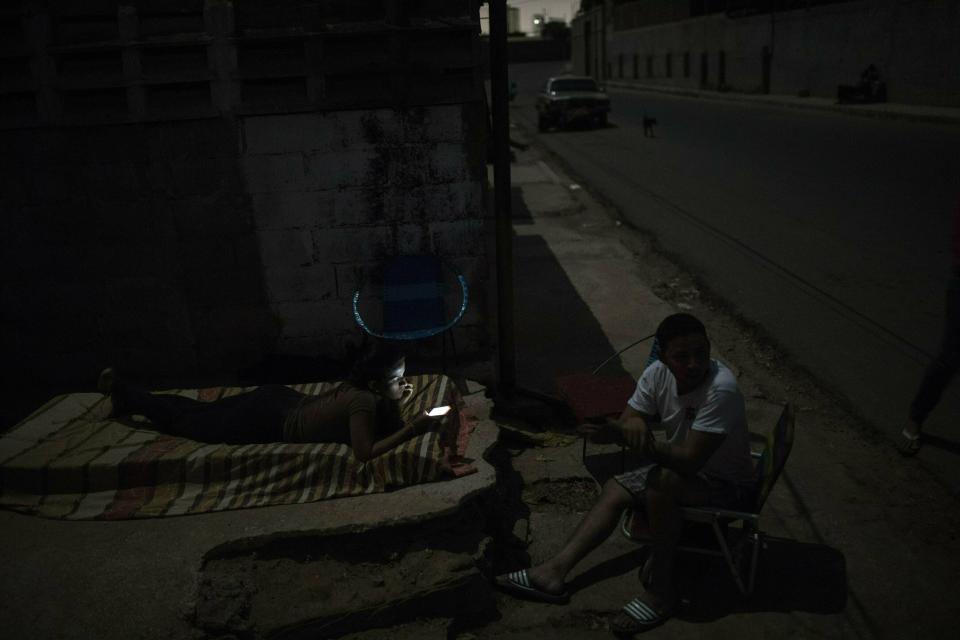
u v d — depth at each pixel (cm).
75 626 343
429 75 535
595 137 2412
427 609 367
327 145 544
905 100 2466
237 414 443
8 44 523
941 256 891
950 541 416
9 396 579
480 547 392
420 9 524
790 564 402
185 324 575
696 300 816
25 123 534
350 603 361
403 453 413
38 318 573
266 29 522
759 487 379
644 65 5350
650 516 359
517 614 379
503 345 577
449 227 561
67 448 438
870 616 365
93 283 567
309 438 433
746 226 1105
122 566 371
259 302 572
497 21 522
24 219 554
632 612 362
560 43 8238
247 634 348
